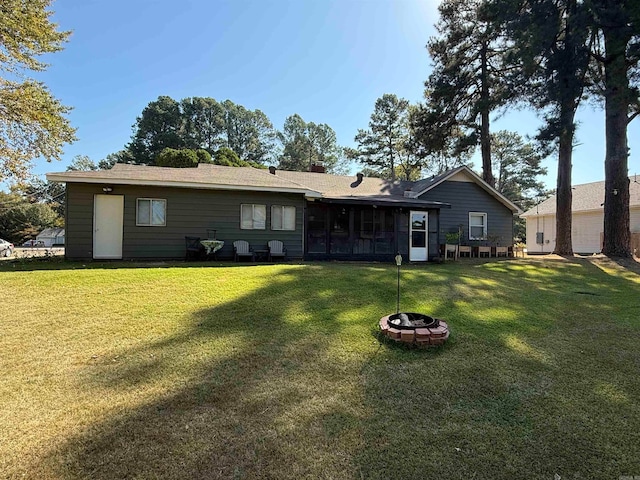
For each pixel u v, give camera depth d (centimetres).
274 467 199
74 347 366
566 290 714
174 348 367
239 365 331
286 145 4959
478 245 1579
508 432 238
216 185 1057
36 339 385
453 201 1552
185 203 1074
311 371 322
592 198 2084
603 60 1095
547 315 521
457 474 198
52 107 1320
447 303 563
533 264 1102
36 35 1162
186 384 294
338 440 225
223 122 4753
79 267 830
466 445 223
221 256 1100
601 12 969
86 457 204
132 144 4116
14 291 574
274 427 237
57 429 230
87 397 271
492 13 1244
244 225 1129
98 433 227
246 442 220
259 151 5041
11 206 3538
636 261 1100
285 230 1173
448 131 1875
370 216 1280
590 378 321
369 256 1262
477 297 613
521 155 3656
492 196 1611
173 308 499
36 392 277
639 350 392
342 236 1247
